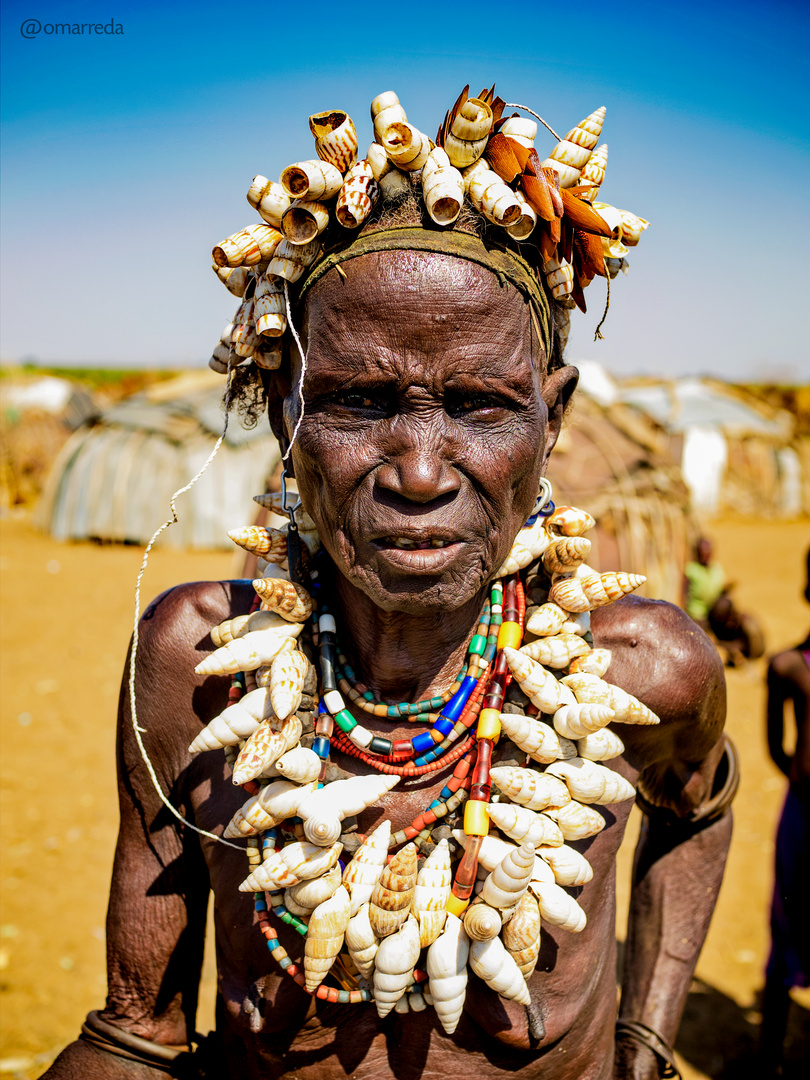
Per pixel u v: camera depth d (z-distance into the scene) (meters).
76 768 6.17
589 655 1.31
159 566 13.00
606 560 8.66
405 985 1.18
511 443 1.16
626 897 4.62
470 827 1.22
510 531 1.22
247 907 1.31
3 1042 3.67
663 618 1.43
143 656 1.46
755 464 20.28
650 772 1.52
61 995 4.00
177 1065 1.44
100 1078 1.40
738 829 5.59
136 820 1.47
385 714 1.34
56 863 5.01
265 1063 1.32
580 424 9.54
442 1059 1.28
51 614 10.20
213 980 4.08
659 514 9.23
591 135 1.33
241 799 1.35
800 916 3.29
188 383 16.50
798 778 3.19
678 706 1.39
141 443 14.75
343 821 1.28
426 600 1.17
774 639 9.59
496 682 1.32
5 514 18.06
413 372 1.10
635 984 1.65
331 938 1.18
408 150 1.11
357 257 1.11
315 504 1.22
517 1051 1.28
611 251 1.36
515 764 1.29
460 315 1.09
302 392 1.17
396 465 1.12
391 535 1.13
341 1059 1.29
